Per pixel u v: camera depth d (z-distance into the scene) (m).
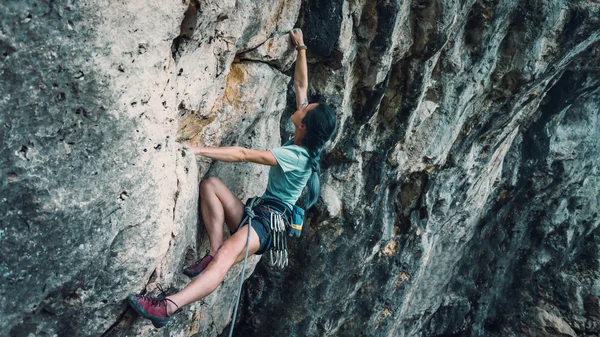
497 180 8.06
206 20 3.09
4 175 2.40
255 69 3.86
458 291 8.82
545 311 9.05
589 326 9.00
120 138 2.67
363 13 4.58
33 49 2.32
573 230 8.95
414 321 8.38
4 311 2.57
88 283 2.80
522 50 5.86
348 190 5.91
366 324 7.09
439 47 5.09
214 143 3.83
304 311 6.37
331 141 5.37
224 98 3.76
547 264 9.08
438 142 6.05
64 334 2.88
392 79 5.40
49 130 2.46
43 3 2.28
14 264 2.52
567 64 6.57
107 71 2.52
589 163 8.38
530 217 8.80
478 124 6.49
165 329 3.59
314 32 4.47
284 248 3.51
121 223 2.80
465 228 7.93
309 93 4.95
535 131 8.03
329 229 6.05
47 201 2.51
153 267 3.03
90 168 2.61
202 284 3.15
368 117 5.38
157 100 2.81
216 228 3.56
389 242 6.78
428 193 6.64
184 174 3.20
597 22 5.69
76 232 2.64
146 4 2.59
